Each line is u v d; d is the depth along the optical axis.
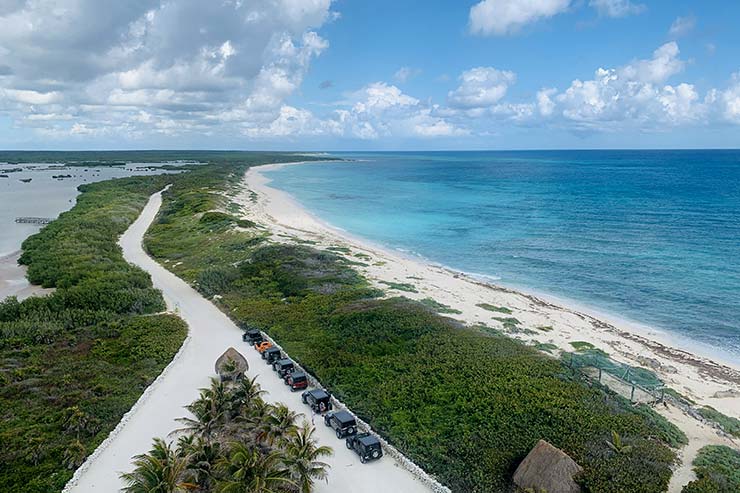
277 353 40.81
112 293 54.91
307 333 46.28
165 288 62.56
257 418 28.69
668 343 48.66
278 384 37.22
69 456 27.69
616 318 55.56
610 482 24.61
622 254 81.50
